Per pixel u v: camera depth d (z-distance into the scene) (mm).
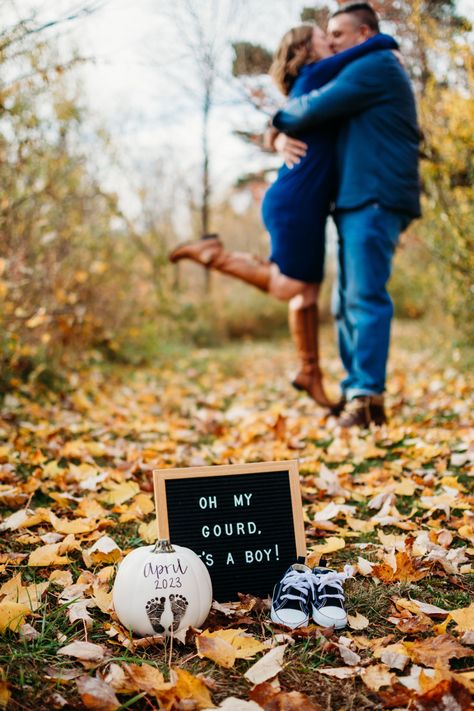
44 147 6082
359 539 2459
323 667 1593
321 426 4352
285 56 4109
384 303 3984
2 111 4730
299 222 4016
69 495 2795
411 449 3508
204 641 1615
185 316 11109
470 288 5727
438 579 2088
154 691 1432
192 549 2002
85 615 1778
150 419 4758
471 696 1427
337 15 4035
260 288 4332
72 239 6508
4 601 1770
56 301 5906
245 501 2082
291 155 4020
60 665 1574
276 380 7238
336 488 2938
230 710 1377
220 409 5469
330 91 3756
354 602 1925
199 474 2072
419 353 8391
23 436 3932
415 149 3941
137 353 8156
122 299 7832
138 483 3104
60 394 5406
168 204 14500
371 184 3850
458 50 4402
